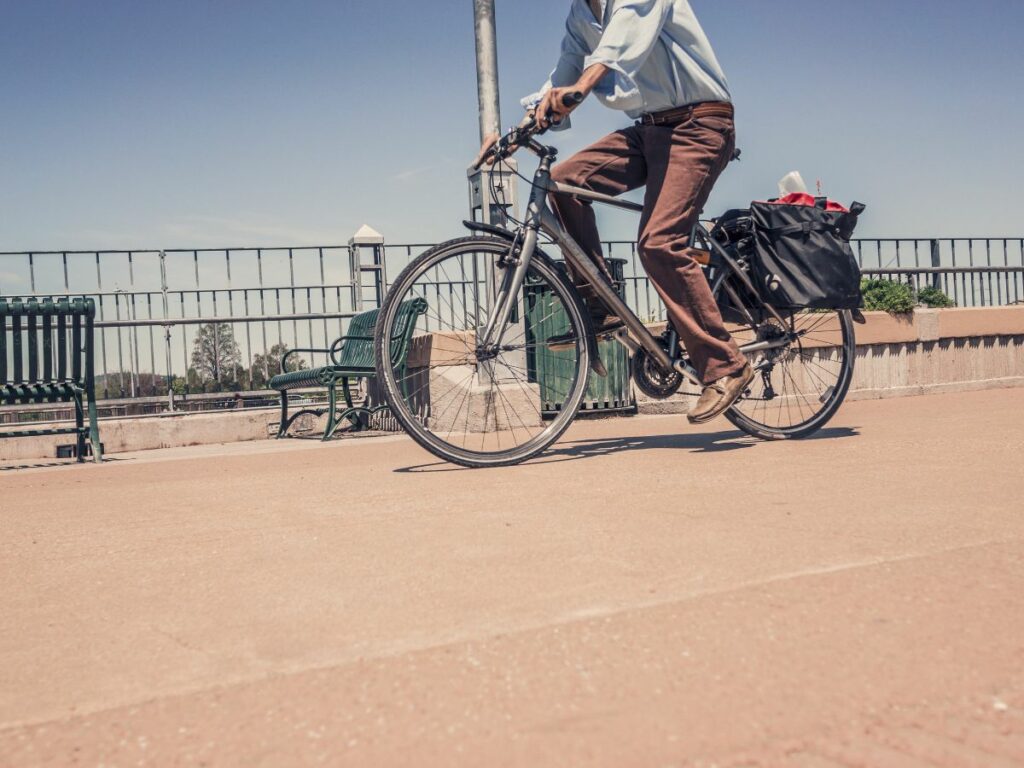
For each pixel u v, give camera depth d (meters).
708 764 0.93
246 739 1.05
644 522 2.18
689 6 3.59
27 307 5.41
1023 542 1.85
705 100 3.58
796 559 1.74
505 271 3.79
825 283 3.85
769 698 1.09
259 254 8.39
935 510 2.21
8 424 6.75
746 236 3.99
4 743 1.08
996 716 1.03
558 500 2.61
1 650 1.45
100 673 1.31
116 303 8.15
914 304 7.91
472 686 1.16
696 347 3.61
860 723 1.02
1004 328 8.09
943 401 6.63
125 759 1.02
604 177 3.74
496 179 5.92
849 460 3.21
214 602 1.66
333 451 5.03
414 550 1.99
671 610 1.44
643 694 1.11
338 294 8.55
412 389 6.63
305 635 1.42
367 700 1.14
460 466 3.71
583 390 3.78
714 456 3.53
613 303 3.77
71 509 3.04
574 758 0.95
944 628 1.33
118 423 6.82
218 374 8.34
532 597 1.55
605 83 3.45
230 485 3.47
